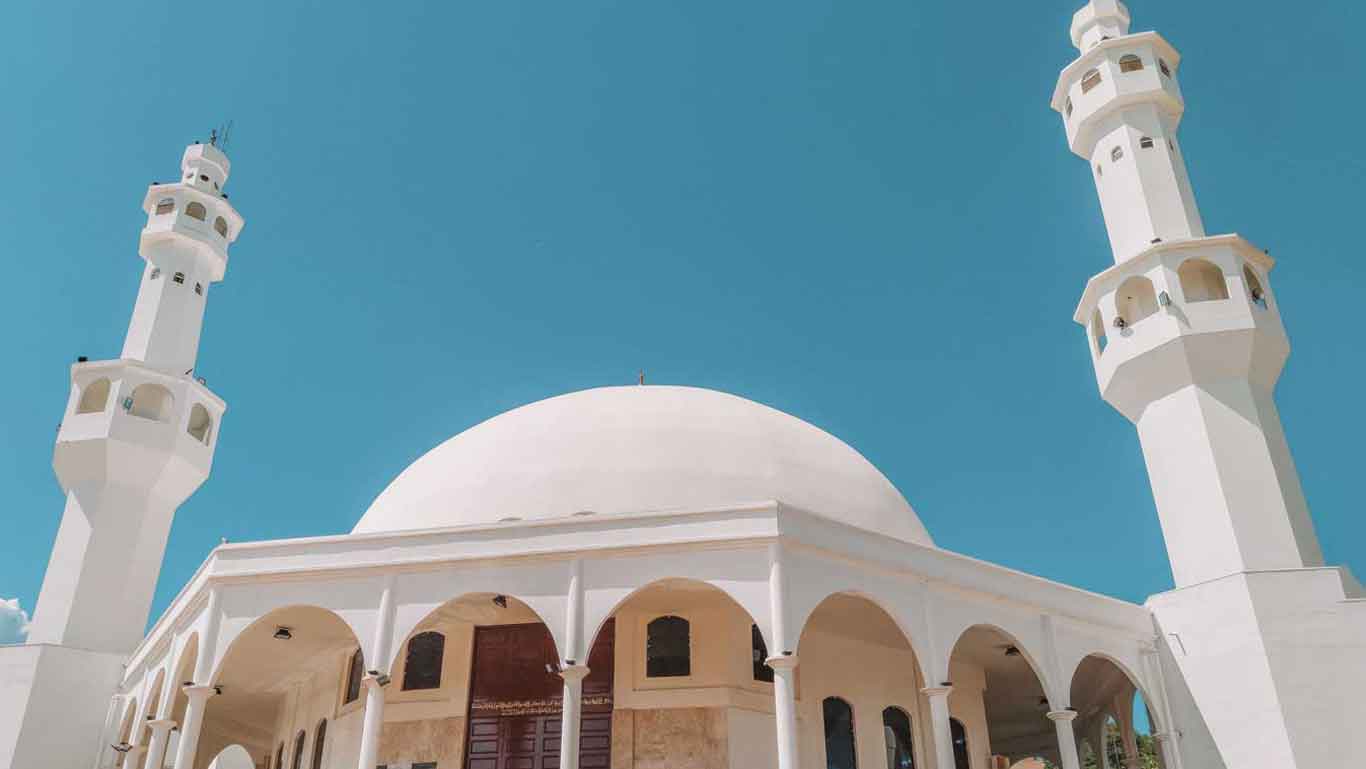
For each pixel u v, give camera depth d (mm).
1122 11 34406
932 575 20953
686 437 24953
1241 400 26219
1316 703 22500
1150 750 49812
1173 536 26391
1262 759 22656
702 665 22484
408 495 25750
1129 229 29812
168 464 31094
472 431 28375
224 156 38906
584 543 19500
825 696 23891
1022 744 38812
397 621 19562
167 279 34719
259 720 33312
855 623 23859
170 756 30938
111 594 29797
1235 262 27406
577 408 26578
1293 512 25094
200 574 21484
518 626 23594
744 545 19016
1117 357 27891
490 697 23000
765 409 28766
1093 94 31953
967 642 25656
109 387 31969
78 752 27703
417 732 22891
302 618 23141
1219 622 24109
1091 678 29969
